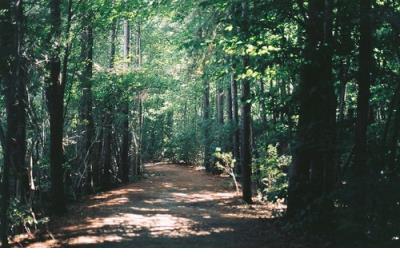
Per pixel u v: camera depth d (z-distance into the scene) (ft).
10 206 34.88
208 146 106.52
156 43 100.01
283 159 58.44
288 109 39.50
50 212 45.93
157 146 156.87
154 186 76.13
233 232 36.17
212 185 78.28
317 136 35.06
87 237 34.01
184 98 114.01
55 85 46.96
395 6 34.60
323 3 36.50
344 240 27.30
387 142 36.04
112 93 70.08
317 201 32.76
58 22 44.50
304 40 37.96
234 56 44.62
